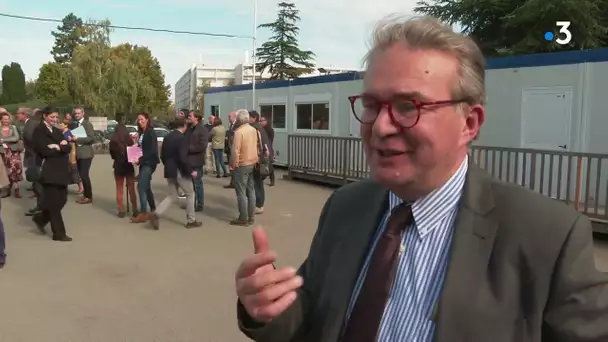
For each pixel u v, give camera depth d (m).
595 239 7.28
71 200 10.57
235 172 8.16
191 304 4.70
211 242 7.09
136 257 6.30
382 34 1.24
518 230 1.14
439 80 1.17
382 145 1.20
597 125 8.62
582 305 1.06
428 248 1.25
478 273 1.13
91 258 6.25
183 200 10.30
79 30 42.91
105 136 25.95
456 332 1.10
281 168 17.36
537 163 9.31
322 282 1.44
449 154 1.20
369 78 1.23
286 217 8.86
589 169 7.38
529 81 9.48
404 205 1.33
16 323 4.23
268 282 1.24
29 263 6.01
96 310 4.54
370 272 1.31
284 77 35.72
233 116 13.69
